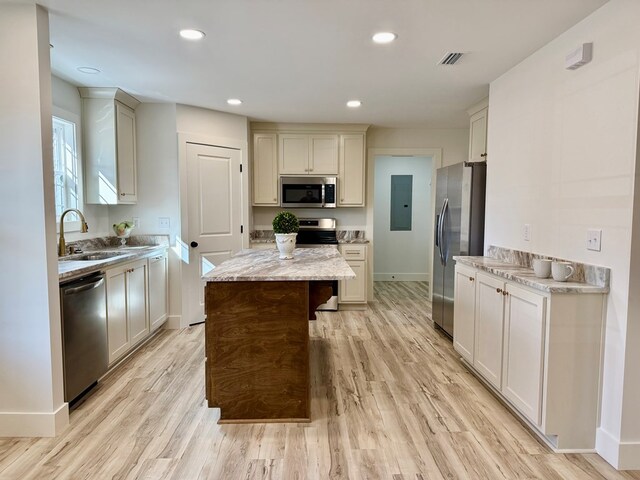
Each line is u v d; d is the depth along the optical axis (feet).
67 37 8.25
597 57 6.89
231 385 7.78
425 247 24.14
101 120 12.13
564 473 6.33
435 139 18.01
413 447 7.00
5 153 7.00
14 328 7.16
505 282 8.17
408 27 7.73
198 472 6.29
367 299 18.30
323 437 7.31
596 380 6.82
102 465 6.46
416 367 10.66
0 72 6.91
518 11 7.02
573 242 7.51
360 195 17.17
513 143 9.76
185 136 13.70
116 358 10.09
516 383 7.75
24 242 7.09
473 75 10.47
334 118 15.78
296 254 10.91
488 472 6.33
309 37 8.23
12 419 7.26
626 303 6.27
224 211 15.11
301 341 7.77
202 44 8.61
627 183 6.24
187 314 14.14
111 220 13.82
